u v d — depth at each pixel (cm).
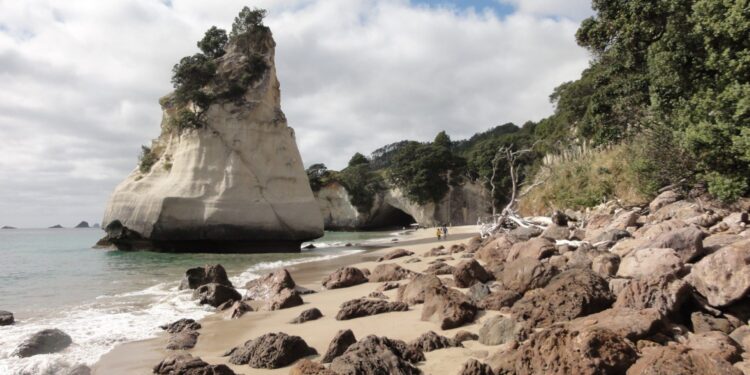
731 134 1297
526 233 2133
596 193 2734
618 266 998
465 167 8300
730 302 649
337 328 906
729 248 679
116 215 3941
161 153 4444
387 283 1388
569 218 2569
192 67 4122
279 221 4041
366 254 3150
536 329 705
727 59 1305
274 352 718
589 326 584
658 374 449
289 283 1468
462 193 8181
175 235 3794
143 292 1584
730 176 1371
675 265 835
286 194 4209
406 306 1011
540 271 980
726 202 1631
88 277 2061
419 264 1967
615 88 2623
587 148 3866
